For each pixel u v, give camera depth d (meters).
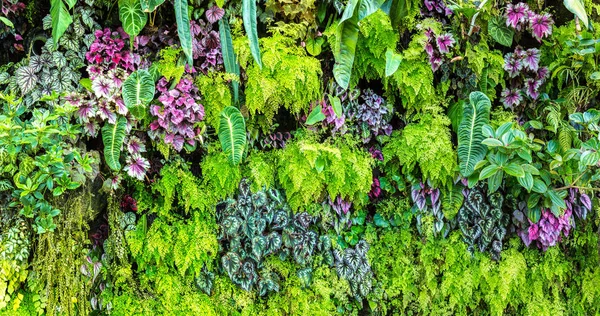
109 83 2.55
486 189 3.07
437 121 2.97
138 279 2.80
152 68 2.68
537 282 3.19
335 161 2.83
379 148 3.08
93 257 2.67
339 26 2.54
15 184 2.46
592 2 3.33
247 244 2.78
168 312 2.75
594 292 3.26
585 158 2.78
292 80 2.73
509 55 3.03
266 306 2.90
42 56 2.62
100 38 2.66
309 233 2.87
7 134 2.32
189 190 2.74
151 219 2.83
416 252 3.12
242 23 2.79
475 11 2.87
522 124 3.16
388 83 3.02
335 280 2.93
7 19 2.57
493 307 3.11
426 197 3.04
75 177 2.50
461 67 3.00
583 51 2.90
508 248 3.15
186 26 2.52
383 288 3.04
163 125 2.61
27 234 2.48
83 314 2.56
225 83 2.78
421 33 2.91
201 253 2.75
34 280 2.51
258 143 2.96
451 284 3.07
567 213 3.03
